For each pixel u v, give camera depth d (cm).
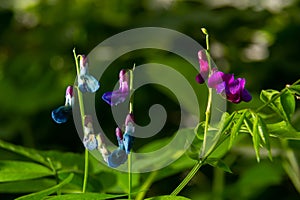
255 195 82
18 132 104
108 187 68
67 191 67
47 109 105
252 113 56
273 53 108
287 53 107
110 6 121
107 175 68
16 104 106
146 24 111
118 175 68
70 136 102
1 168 64
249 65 104
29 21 126
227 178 86
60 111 57
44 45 119
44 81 109
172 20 109
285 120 57
